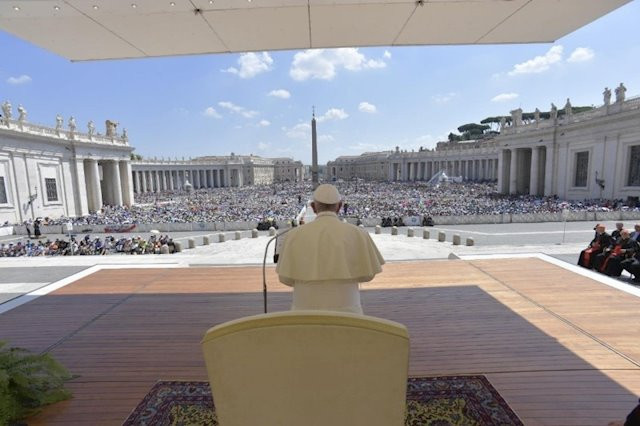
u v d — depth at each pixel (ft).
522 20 15.65
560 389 9.98
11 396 8.85
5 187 108.27
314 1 13.57
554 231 67.05
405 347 3.90
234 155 428.56
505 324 14.57
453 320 15.16
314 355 3.91
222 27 15.87
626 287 18.83
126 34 16.34
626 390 9.87
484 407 9.15
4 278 26.08
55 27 15.28
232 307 17.63
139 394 10.25
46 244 63.67
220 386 4.15
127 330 15.06
